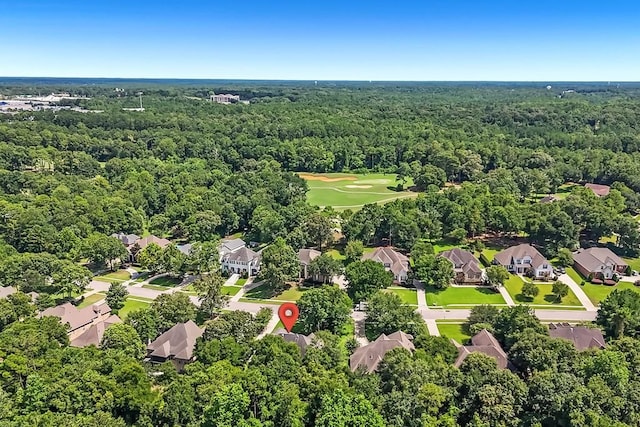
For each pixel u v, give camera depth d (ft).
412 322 320.09
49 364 249.34
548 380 230.89
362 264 387.75
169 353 295.28
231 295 407.44
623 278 429.38
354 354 289.74
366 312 339.57
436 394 229.66
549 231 479.00
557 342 272.10
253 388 226.17
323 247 509.35
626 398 226.79
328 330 321.11
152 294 411.54
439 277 404.98
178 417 227.40
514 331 299.17
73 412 222.69
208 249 442.50
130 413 236.84
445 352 277.44
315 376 241.14
